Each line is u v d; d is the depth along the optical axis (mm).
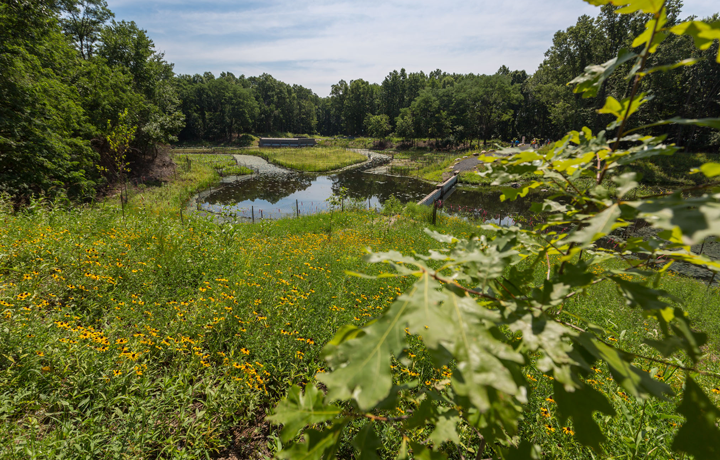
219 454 2371
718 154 27609
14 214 7215
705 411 553
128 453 2121
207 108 74375
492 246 788
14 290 3500
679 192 528
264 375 2945
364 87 83500
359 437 756
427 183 29141
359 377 516
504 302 710
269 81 97500
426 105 57906
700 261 643
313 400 704
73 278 4062
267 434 2543
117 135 12773
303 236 9523
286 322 3479
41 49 12016
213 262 5441
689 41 25906
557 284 699
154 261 5027
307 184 28125
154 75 25578
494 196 23453
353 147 69062
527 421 2291
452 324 550
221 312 3631
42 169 10805
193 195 21266
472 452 2057
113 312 3576
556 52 35906
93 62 19672
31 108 10656
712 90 32250
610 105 758
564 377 596
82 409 2451
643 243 740
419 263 690
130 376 2666
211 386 2754
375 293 4625
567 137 870
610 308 5035
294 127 102312
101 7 22500
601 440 579
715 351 3811
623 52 729
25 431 2211
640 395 569
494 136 63781
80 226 6301
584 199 752
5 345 2602
